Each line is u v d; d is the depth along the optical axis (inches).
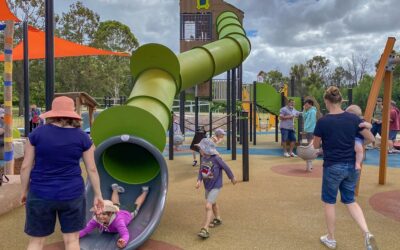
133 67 249.1
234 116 441.1
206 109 1441.9
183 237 186.9
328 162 166.7
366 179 326.6
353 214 165.0
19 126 951.6
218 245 176.2
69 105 130.7
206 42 576.4
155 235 189.5
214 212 205.9
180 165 404.5
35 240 126.4
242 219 214.7
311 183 311.4
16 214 223.9
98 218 170.6
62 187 123.2
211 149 195.2
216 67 327.3
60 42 435.8
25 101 339.0
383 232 192.5
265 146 601.9
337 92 168.9
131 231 181.5
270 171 368.8
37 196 122.0
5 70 286.5
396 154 498.9
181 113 595.8
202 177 194.7
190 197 264.8
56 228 198.4
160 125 192.7
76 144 126.8
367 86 1358.3
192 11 579.2
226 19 492.7
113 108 192.4
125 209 202.4
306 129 472.4
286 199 259.1
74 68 1656.0
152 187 210.5
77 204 126.6
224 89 629.9
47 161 123.2
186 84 283.0
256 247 173.6
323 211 229.9
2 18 274.1
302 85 2503.7
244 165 319.0
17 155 412.2
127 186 211.8
